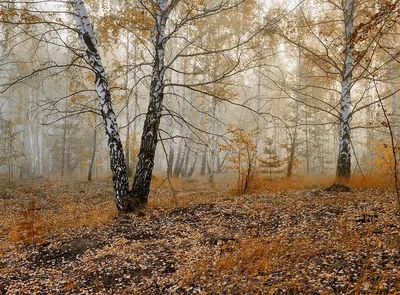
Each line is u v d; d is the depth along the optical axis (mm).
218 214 8797
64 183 21266
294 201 9508
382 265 5039
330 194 10102
